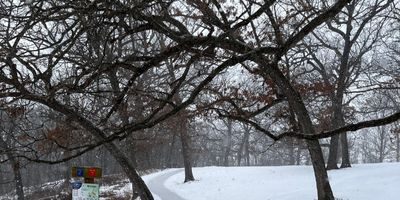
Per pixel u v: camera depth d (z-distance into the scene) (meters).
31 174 46.75
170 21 8.28
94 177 8.49
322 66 30.61
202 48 7.05
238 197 24.06
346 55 30.08
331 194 14.41
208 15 7.70
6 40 5.52
